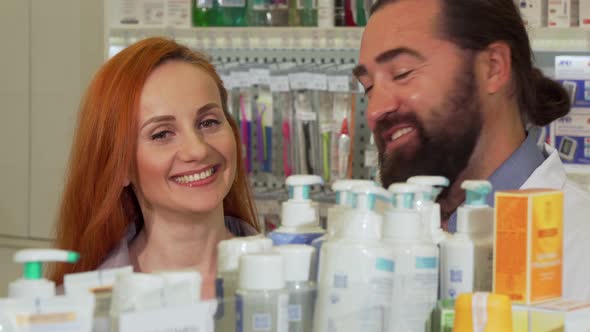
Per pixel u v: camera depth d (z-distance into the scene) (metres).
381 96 1.89
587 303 1.17
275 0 3.61
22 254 0.99
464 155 1.78
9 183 4.12
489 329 1.09
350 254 1.13
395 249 1.18
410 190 1.23
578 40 3.24
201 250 1.70
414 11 1.83
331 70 3.59
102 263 1.68
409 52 1.84
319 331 1.15
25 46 4.03
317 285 1.17
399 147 1.86
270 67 3.68
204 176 1.62
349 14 3.54
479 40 1.77
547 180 1.70
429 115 1.81
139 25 3.70
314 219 1.34
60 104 3.98
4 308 0.88
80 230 1.67
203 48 3.68
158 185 1.61
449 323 1.16
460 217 1.23
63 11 3.93
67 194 1.68
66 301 0.91
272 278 1.09
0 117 4.11
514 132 1.77
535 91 1.80
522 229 1.15
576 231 1.56
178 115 1.60
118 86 1.61
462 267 1.21
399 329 1.18
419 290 1.19
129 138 1.60
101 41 3.82
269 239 1.21
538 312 1.13
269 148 3.67
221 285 1.16
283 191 3.67
